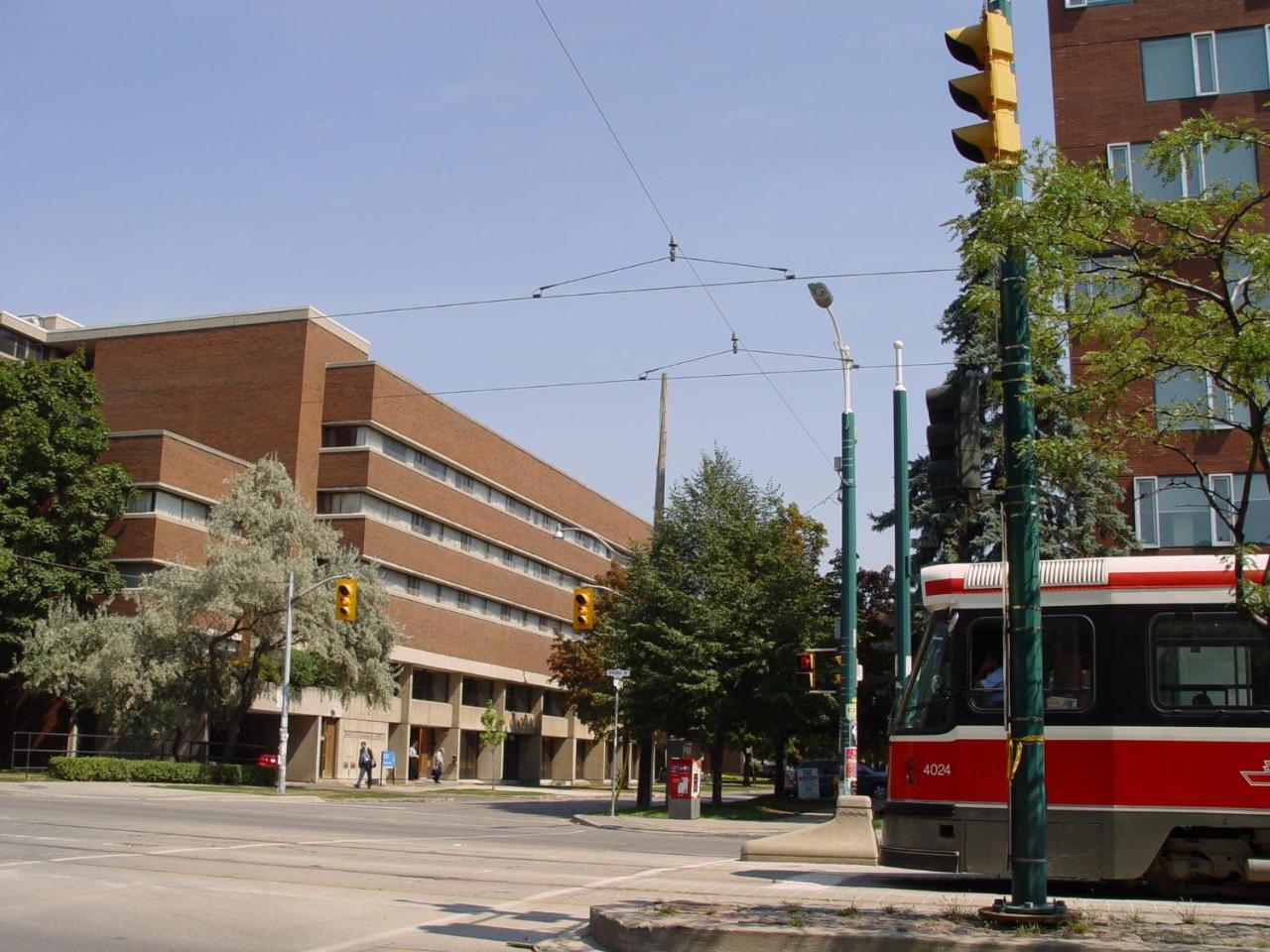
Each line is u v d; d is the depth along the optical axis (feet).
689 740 111.86
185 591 145.07
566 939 32.91
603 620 136.67
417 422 203.92
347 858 54.44
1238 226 33.27
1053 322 34.68
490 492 233.14
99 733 162.71
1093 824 42.55
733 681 117.29
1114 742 42.83
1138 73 109.29
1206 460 101.14
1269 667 42.14
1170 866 42.37
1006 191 31.99
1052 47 111.86
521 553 243.40
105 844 56.65
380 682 159.43
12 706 162.61
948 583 46.50
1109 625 43.78
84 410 164.96
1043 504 94.43
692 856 62.95
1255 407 32.24
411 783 199.00
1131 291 35.17
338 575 153.38
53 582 151.94
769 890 43.21
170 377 195.42
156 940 32.17
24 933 32.86
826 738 128.36
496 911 38.19
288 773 178.40
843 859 57.72
